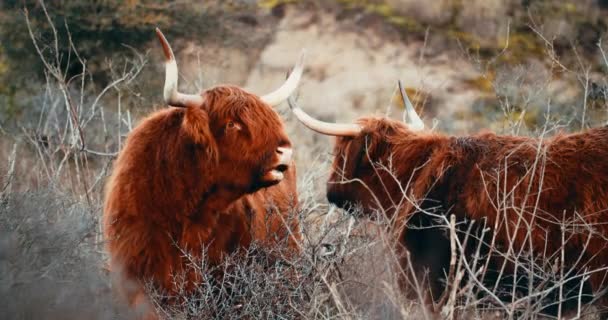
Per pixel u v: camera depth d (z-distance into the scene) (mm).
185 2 29953
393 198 13852
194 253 11945
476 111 27688
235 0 31656
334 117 29859
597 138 12203
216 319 11586
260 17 32094
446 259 12859
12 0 28109
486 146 12922
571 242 11852
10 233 10719
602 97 19953
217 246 12164
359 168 14234
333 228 13609
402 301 11445
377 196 14109
